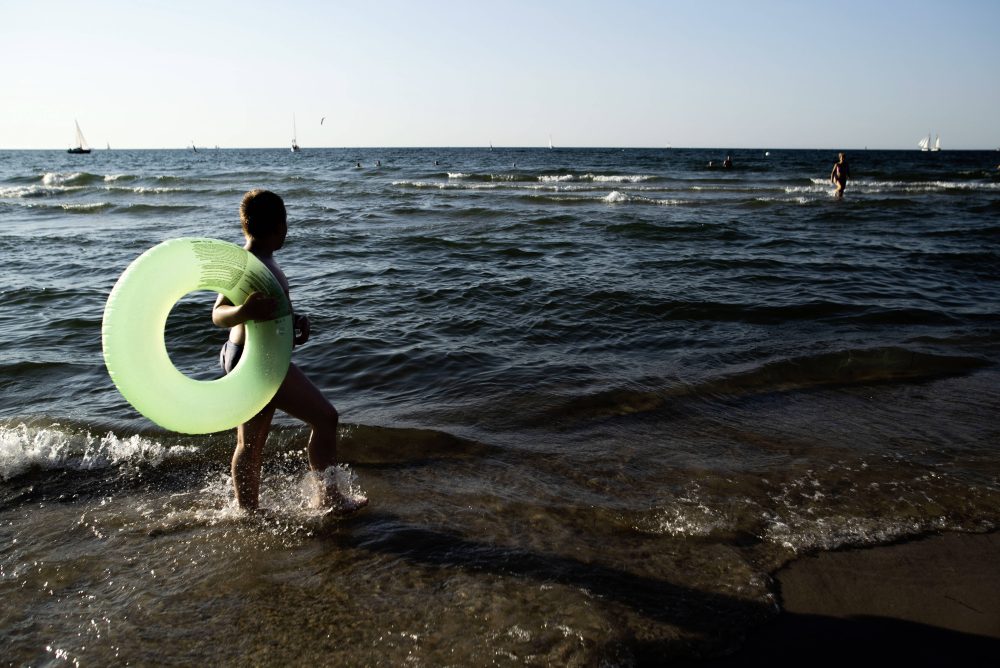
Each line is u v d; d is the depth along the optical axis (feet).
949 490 11.04
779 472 11.64
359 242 37.60
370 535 9.52
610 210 55.72
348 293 25.18
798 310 22.75
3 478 11.23
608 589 8.32
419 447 12.44
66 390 15.38
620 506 10.39
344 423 13.21
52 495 10.75
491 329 20.53
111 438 12.71
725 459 12.18
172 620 7.69
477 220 48.49
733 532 9.71
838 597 8.36
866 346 18.76
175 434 12.97
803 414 14.43
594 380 16.12
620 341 19.56
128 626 7.59
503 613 7.80
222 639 7.38
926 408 14.82
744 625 7.77
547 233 41.52
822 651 7.43
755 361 17.58
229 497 10.72
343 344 18.78
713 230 41.88
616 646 7.34
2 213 56.34
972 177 109.40
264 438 9.91
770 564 9.00
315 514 10.11
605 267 30.17
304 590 8.25
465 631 7.50
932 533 9.82
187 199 69.77
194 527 9.76
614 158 238.07
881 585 8.61
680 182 98.53
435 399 15.01
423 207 57.98
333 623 7.63
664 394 15.26
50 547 9.21
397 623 7.63
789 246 36.81
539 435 13.17
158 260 8.13
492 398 14.99
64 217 53.57
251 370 8.82
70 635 7.43
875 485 11.19
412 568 8.71
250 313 8.54
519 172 130.52
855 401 15.23
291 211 55.16
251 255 8.82
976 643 7.59
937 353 18.35
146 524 9.84
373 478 11.32
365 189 79.97
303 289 25.98
